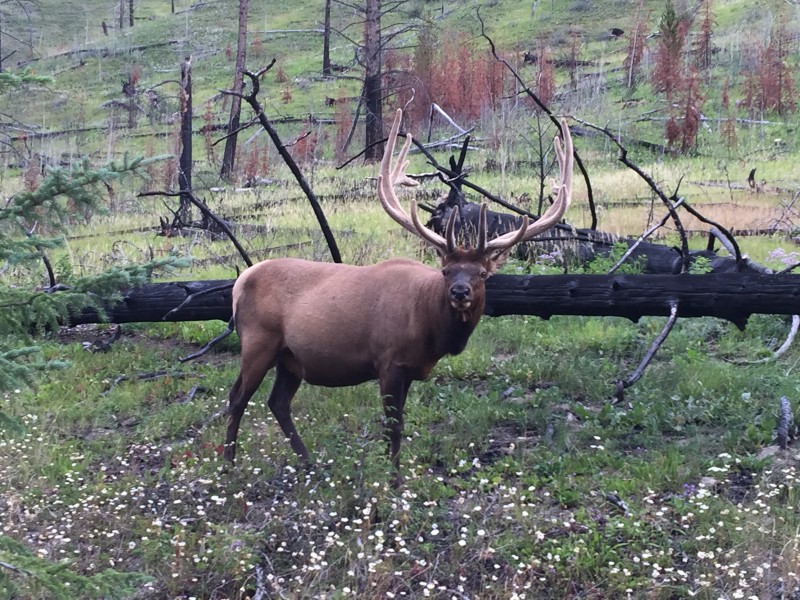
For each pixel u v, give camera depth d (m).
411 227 5.97
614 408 7.04
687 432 6.55
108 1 65.31
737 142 22.56
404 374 5.88
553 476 5.92
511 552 5.04
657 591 4.61
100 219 17.11
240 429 6.88
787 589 4.64
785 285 6.98
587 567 4.83
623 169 20.36
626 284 7.34
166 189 19.97
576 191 17.06
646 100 27.31
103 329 9.82
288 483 5.91
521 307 7.68
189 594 4.85
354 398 7.38
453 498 5.72
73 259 12.44
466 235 10.68
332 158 26.84
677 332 8.65
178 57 46.72
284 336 6.19
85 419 7.29
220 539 5.16
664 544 5.02
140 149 30.27
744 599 4.57
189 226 13.81
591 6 42.50
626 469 5.96
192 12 56.56
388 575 4.79
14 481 6.05
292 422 6.49
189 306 8.63
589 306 7.48
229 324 8.46
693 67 26.55
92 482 6.09
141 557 5.18
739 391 7.13
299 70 40.94
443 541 5.23
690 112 22.06
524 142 21.75
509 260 10.75
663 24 27.88
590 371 7.73
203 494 5.85
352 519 5.45
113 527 5.44
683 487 5.68
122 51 48.38
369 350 5.96
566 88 28.61
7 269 9.95
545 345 8.62
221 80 41.56
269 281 6.26
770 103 25.27
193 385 8.02
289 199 18.17
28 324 3.91
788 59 29.72
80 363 8.52
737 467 5.97
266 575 4.96
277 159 25.73
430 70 27.67
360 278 6.04
